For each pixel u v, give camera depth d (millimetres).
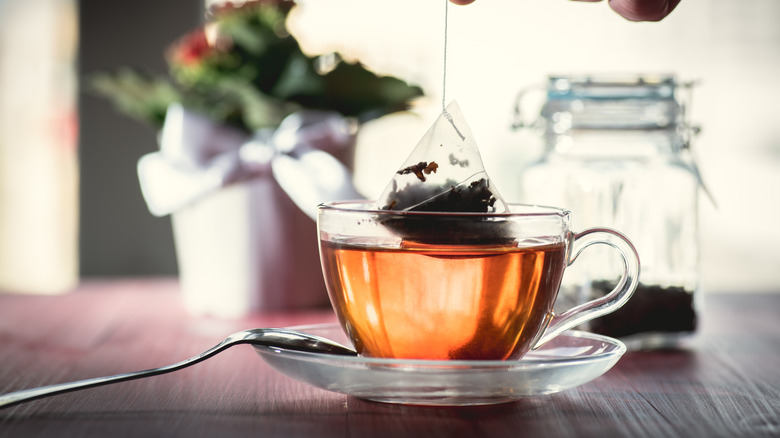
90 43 1084
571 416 567
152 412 572
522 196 809
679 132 779
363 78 880
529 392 556
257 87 873
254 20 878
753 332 793
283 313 856
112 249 1101
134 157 1097
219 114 844
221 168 833
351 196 843
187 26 1093
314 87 874
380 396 563
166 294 952
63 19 1439
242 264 843
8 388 623
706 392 616
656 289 736
